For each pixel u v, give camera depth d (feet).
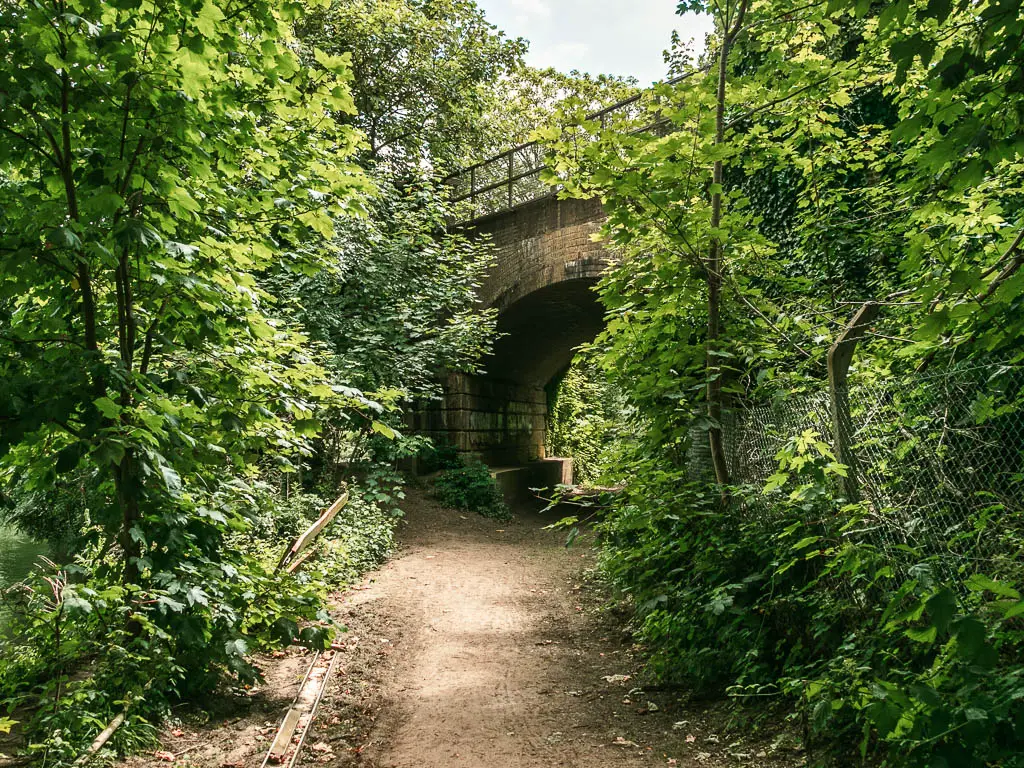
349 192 19.35
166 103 14.28
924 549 12.70
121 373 13.67
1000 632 10.00
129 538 15.80
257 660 20.53
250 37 15.87
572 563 38.09
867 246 21.76
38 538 30.07
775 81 20.10
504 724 16.81
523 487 68.03
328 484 41.98
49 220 13.33
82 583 14.85
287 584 18.60
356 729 16.55
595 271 46.88
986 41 9.66
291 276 39.17
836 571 14.69
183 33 13.37
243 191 18.13
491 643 24.09
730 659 17.63
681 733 15.62
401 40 63.46
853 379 16.21
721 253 19.77
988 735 8.17
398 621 26.45
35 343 15.08
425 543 43.27
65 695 13.99
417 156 65.41
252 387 18.15
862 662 12.77
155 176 14.85
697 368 20.48
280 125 18.54
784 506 16.37
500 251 53.88
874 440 13.80
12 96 12.47
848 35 23.58
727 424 21.15
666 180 17.94
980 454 12.46
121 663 14.46
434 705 18.13
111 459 12.85
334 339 41.63
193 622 15.28
